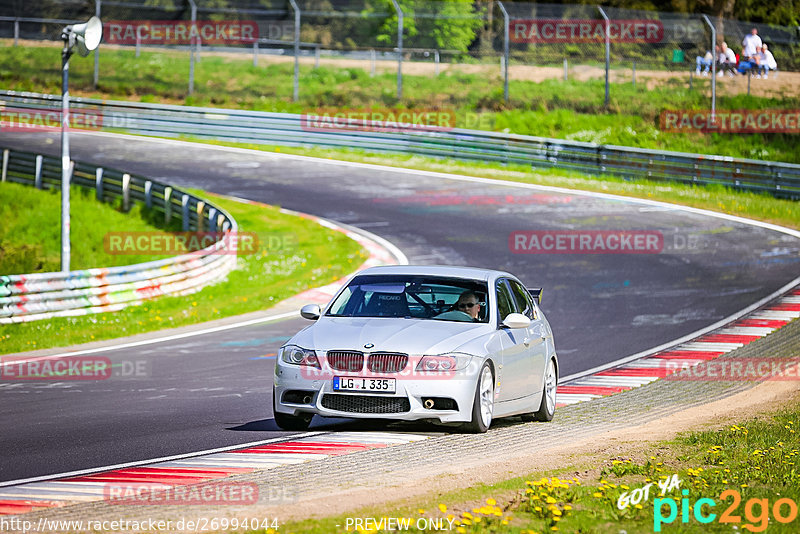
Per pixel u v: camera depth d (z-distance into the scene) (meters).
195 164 153.88
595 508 23.33
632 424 37.88
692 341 63.38
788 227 113.12
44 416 39.94
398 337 33.34
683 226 113.44
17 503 24.19
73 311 75.62
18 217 125.56
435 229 113.06
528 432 35.53
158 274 83.81
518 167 150.50
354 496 23.97
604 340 64.69
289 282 90.56
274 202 129.12
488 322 35.78
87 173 136.12
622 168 142.38
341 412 32.84
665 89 196.00
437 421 33.31
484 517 21.75
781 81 198.50
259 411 40.97
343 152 163.50
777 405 41.47
